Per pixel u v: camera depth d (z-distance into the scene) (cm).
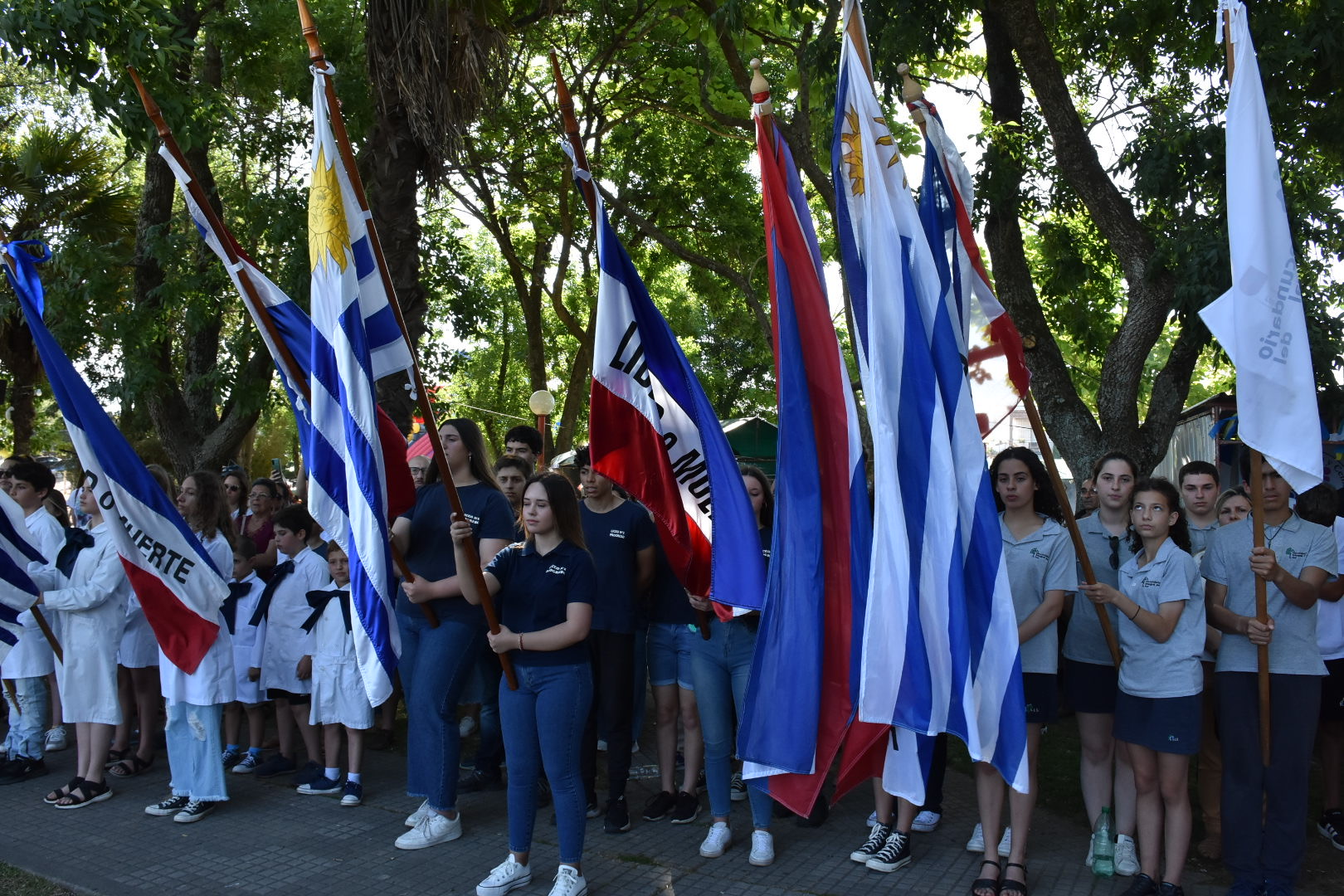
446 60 801
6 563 584
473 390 3269
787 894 476
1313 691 448
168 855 528
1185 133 834
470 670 547
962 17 956
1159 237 855
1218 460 1359
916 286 473
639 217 1513
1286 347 430
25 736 662
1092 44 1093
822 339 487
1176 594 445
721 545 501
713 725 527
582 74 1603
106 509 566
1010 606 442
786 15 1335
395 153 837
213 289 1098
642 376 520
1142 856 457
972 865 506
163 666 582
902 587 441
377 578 489
